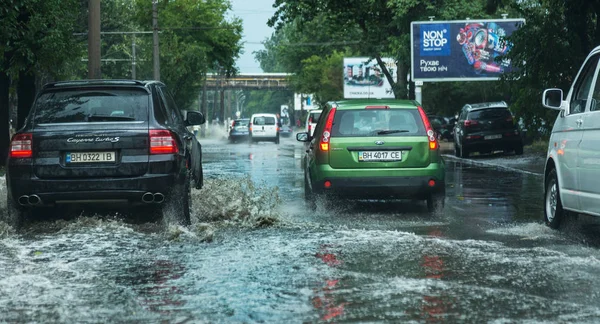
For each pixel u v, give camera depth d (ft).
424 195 56.75
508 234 44.70
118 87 47.34
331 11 198.08
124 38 285.84
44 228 47.24
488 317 25.20
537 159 133.18
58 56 105.60
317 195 56.44
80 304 27.35
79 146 45.55
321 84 360.89
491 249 38.50
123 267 34.24
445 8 205.46
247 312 26.03
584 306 26.66
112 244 40.57
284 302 27.40
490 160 134.82
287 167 113.50
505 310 26.12
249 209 50.65
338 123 56.18
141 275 32.42
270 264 34.63
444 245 39.68
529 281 30.73
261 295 28.53
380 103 56.90
